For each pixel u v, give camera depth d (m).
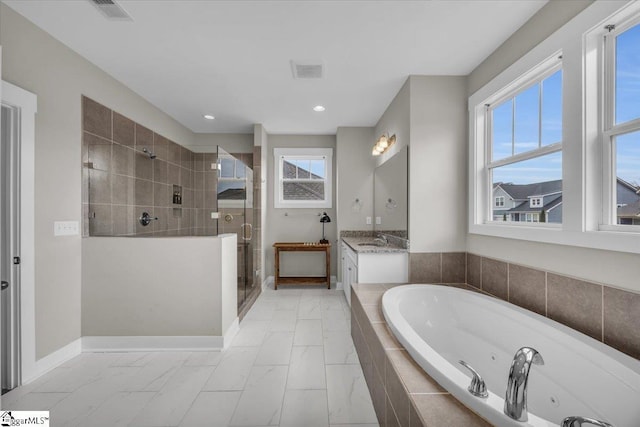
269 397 1.77
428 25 1.96
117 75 2.65
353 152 4.27
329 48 2.23
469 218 2.59
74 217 2.27
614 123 1.46
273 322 3.02
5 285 1.80
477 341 2.02
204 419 1.58
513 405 0.88
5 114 1.83
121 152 2.71
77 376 1.99
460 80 2.65
